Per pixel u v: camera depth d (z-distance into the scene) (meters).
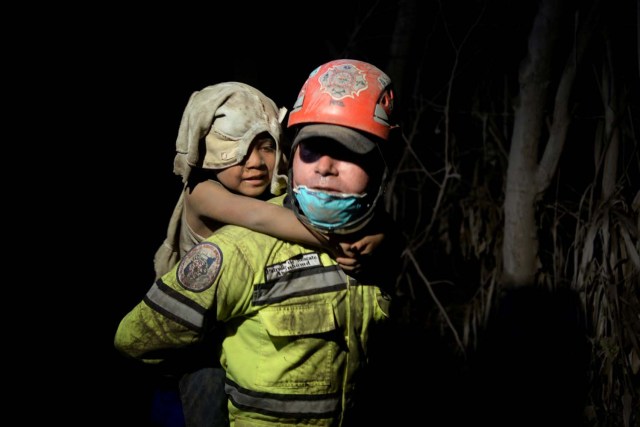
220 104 1.44
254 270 1.30
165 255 1.67
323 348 1.34
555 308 2.54
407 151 2.98
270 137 1.47
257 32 2.99
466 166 3.10
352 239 1.28
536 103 2.45
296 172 1.23
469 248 2.97
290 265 1.33
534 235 2.57
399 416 2.68
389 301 1.47
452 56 3.02
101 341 3.35
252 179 1.46
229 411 1.39
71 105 3.46
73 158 3.54
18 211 3.49
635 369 2.33
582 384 2.49
